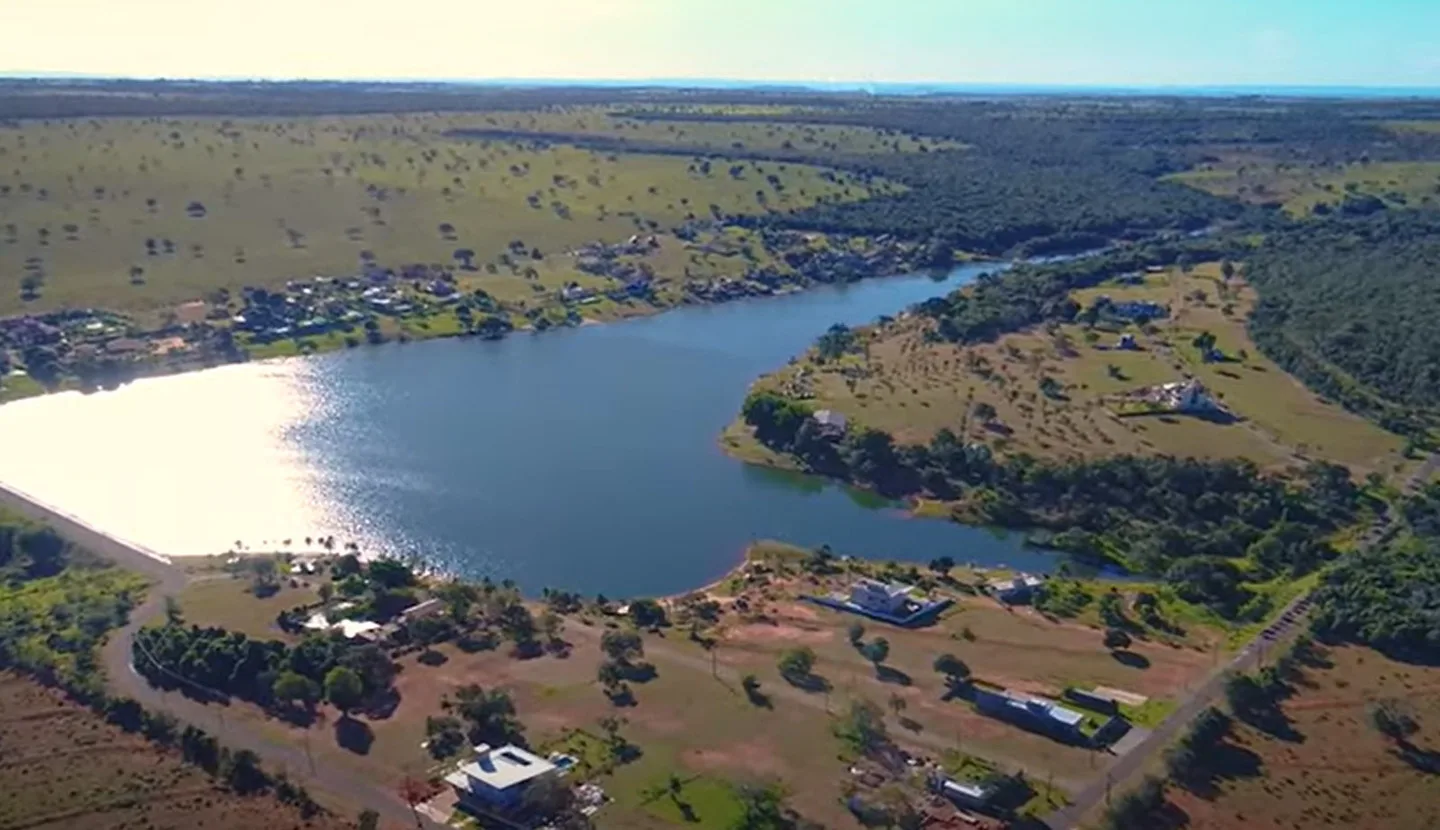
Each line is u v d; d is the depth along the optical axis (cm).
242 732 13250
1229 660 14825
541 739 13038
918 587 16975
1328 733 13262
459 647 15125
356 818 11775
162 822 11719
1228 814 11862
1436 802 12131
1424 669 14575
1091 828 11588
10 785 12275
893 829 11475
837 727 13250
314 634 15012
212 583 16975
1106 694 13988
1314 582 17025
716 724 13325
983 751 12850
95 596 16412
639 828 11581
